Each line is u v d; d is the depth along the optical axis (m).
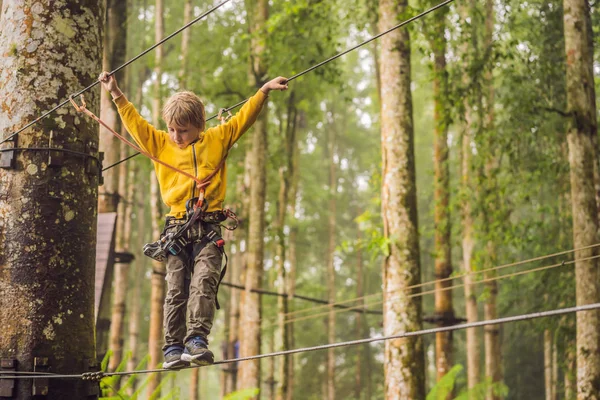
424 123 36.09
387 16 12.17
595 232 11.28
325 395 36.72
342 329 40.06
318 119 25.91
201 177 4.46
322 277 43.12
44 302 5.17
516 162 15.13
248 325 18.08
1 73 5.48
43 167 5.33
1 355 5.11
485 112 15.49
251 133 19.91
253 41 19.70
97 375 4.96
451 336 16.12
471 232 17.73
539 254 17.88
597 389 10.84
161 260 4.56
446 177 16.91
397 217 11.63
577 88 11.65
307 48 17.31
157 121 18.23
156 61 19.31
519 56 14.68
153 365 18.39
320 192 33.38
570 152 11.60
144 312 38.22
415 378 11.06
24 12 5.49
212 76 21.20
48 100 5.40
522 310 25.58
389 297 11.45
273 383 24.77
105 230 13.32
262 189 18.92
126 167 21.23
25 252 5.21
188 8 20.27
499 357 17.95
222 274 4.49
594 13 14.22
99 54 5.74
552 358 21.52
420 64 26.05
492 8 16.12
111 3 16.30
